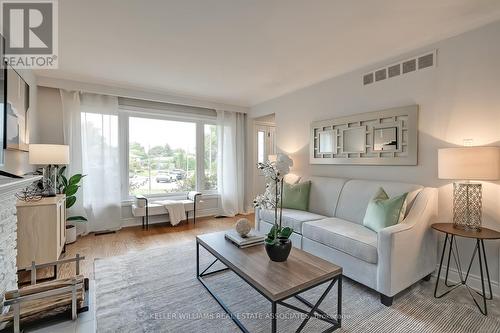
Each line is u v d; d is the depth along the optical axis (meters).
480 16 2.13
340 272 1.68
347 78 3.39
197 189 5.10
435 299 2.05
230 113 5.29
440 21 2.21
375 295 2.12
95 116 3.91
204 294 2.14
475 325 1.73
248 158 5.57
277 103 4.67
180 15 2.11
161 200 4.68
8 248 1.70
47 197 2.80
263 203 1.94
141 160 4.52
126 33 2.40
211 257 2.94
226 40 2.56
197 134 5.09
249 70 3.38
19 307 1.17
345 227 2.56
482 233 1.97
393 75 2.87
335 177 3.53
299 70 3.38
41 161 2.84
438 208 2.47
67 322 1.28
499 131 2.12
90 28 2.30
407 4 1.96
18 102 2.49
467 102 2.29
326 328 1.70
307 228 2.70
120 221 4.14
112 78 3.68
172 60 3.05
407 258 2.06
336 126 3.51
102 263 2.77
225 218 5.04
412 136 2.66
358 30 2.37
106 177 4.00
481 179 1.93
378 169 3.03
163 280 2.38
